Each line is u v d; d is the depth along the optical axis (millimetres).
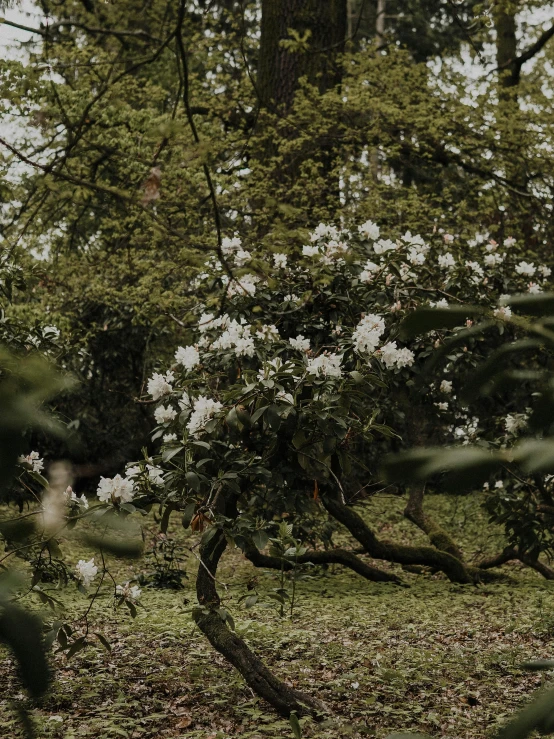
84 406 12039
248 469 4746
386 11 25500
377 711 5039
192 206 9727
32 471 2342
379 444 8062
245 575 10055
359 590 9406
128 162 8641
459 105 11148
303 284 6582
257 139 10719
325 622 7605
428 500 14336
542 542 6840
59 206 8945
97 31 7156
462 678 5918
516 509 6746
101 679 5723
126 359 13188
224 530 4449
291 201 10859
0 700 3391
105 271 11492
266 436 5121
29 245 10484
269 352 5766
